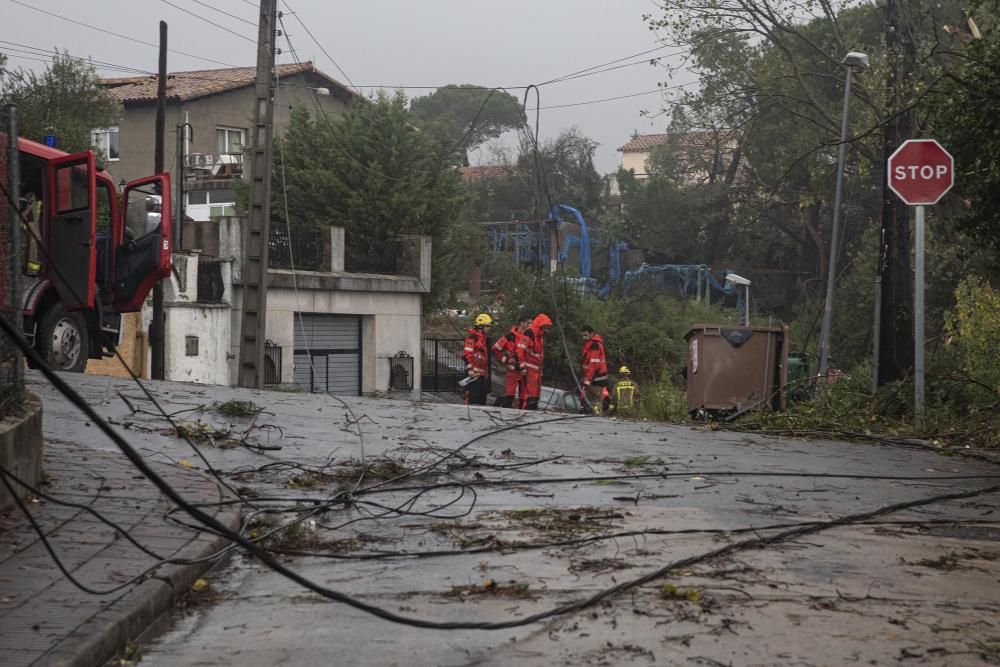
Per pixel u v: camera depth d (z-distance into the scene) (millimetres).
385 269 32844
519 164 63812
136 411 10633
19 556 5316
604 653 4254
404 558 5926
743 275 51531
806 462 9961
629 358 38844
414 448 9852
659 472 9000
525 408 20328
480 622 4652
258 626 4707
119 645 4336
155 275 17125
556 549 6086
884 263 15906
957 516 7332
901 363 15805
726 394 16484
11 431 6215
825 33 34344
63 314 15508
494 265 48375
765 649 4285
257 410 11414
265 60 24391
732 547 6043
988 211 13250
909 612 4816
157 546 5641
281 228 29922
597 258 53750
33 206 15000
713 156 55375
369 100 35969
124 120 49625
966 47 12984
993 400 13297
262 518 6797
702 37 32062
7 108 6945
